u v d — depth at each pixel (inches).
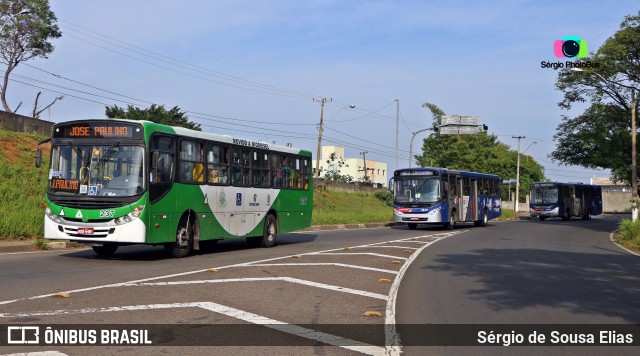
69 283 418.9
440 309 372.8
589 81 1589.6
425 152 2397.9
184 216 618.8
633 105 1366.9
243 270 504.1
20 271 481.1
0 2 1669.5
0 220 707.4
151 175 563.5
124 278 447.2
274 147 789.2
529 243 945.5
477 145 2372.0
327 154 4722.0
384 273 524.7
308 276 482.9
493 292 441.1
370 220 1531.7
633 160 1353.3
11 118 1190.9
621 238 1075.9
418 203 1268.5
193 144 629.6
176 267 522.3
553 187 2121.1
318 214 1446.9
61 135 573.0
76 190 555.2
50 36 1774.1
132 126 562.3
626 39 1493.6
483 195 1533.0
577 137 1664.6
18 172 1000.2
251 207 732.7
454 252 748.0
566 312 371.2
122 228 546.9
